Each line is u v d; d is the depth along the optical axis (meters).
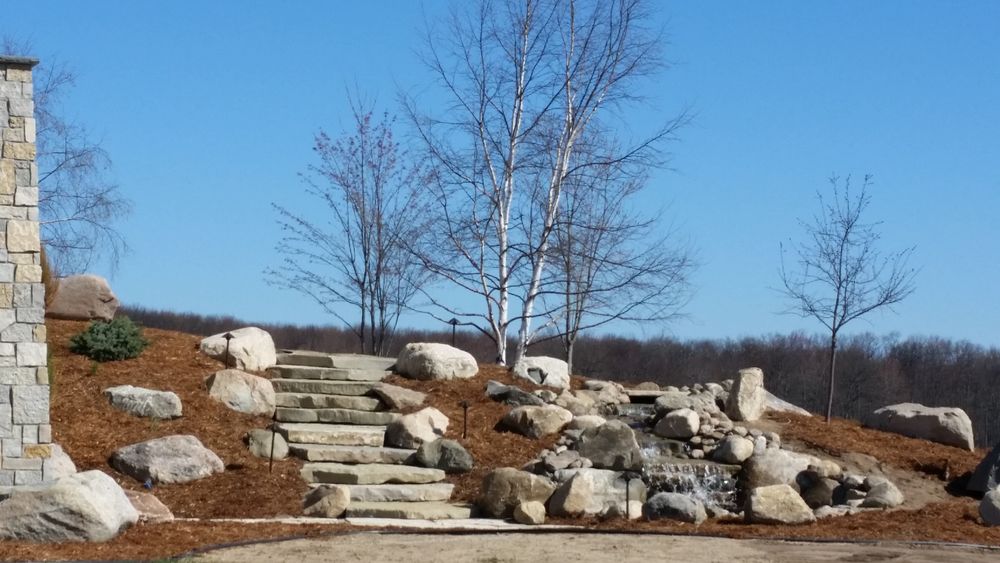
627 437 17.52
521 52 25.95
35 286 14.32
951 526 14.20
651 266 35.03
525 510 14.95
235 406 18.59
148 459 16.00
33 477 14.16
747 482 17.28
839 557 12.01
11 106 14.27
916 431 20.80
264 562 11.13
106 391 17.94
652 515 14.94
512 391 20.11
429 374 20.91
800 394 41.22
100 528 11.88
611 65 25.77
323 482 16.52
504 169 25.95
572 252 25.05
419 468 17.17
